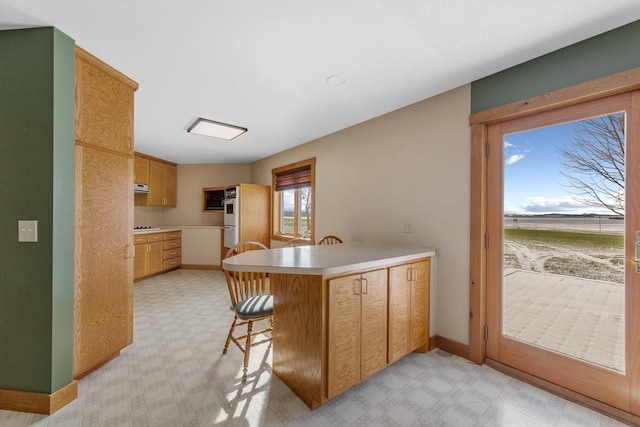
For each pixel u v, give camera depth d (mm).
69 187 1684
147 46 1771
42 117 1584
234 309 2160
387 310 1946
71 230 1699
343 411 1617
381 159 2994
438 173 2451
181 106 2779
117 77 2057
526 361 1964
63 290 1646
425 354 2293
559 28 1582
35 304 1588
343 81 2242
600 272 1713
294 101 2637
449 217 2363
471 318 2201
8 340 1603
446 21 1537
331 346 1611
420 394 1777
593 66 1659
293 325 1795
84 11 1456
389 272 1950
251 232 5039
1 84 1606
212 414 1579
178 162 5754
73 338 1722
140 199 5090
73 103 1712
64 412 1578
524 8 1430
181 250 5547
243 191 4949
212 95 2520
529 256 1997
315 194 3945
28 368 1593
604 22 1527
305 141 4102
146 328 2746
